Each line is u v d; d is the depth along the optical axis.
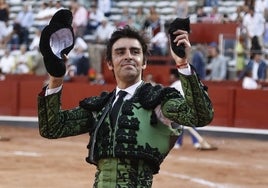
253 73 31.88
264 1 34.25
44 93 6.41
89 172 18.95
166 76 33.34
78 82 34.56
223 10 38.53
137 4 42.62
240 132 30.55
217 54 32.78
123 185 6.23
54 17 6.13
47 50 6.13
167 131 6.35
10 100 35.56
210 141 28.77
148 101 6.30
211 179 18.31
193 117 5.99
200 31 34.41
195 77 5.94
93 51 35.00
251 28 33.41
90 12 38.03
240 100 31.16
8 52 37.53
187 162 21.47
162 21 38.66
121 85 6.54
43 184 16.94
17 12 44.16
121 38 6.45
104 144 6.35
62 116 6.61
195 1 38.88
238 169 20.33
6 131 31.23
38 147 24.78
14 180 17.38
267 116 30.64
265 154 24.39
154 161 6.32
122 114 6.36
